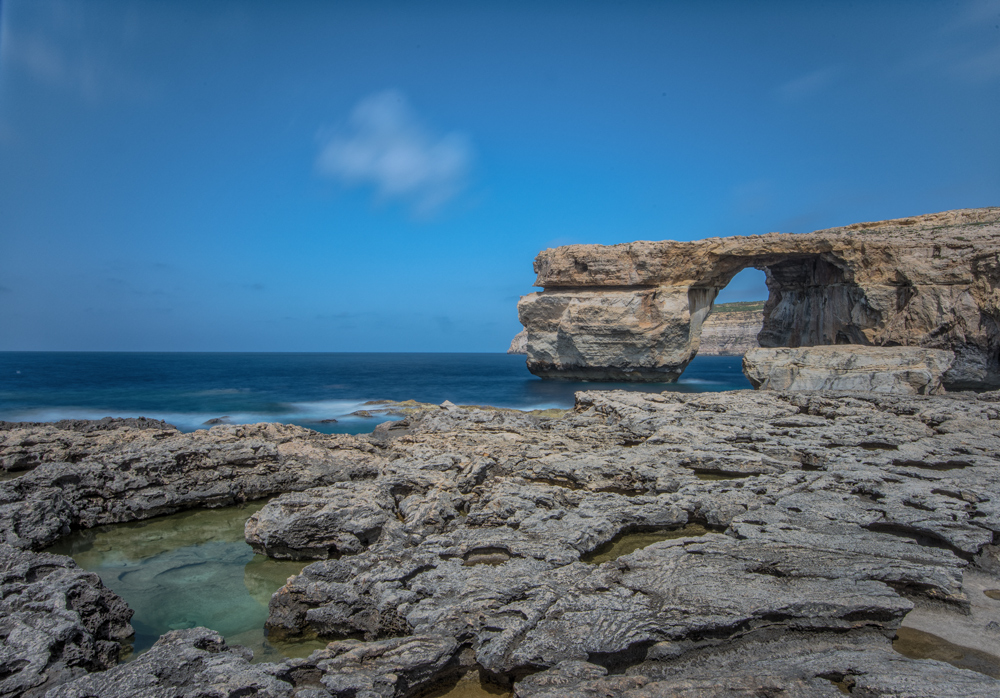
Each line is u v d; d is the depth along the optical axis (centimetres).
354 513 898
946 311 3378
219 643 561
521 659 537
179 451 1161
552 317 4988
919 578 695
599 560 801
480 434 1414
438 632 582
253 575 837
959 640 617
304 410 3105
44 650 529
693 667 558
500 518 894
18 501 961
